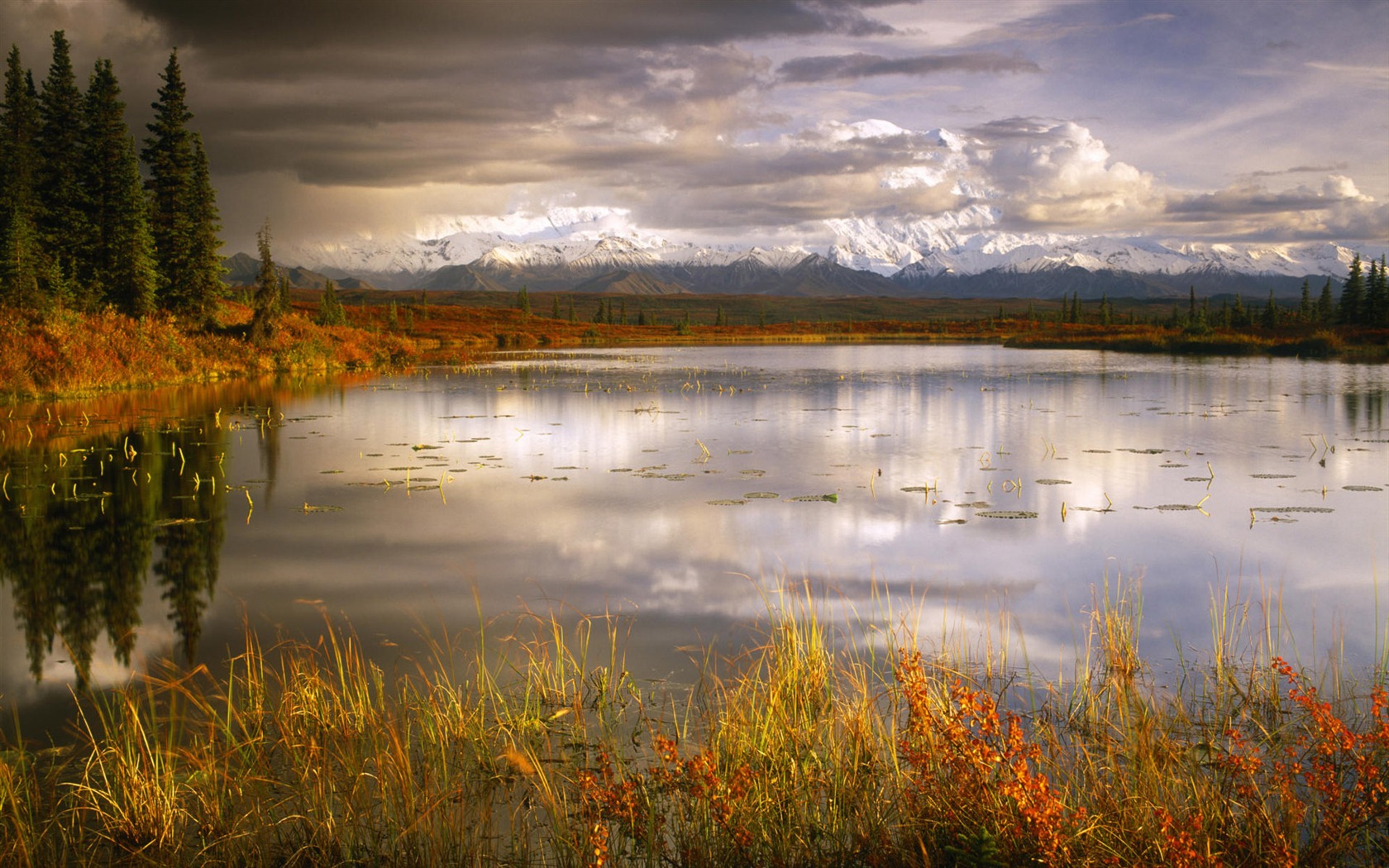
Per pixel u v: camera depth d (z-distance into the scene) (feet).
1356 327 248.11
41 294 128.26
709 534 42.57
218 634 29.66
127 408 101.04
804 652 24.53
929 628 29.14
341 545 41.19
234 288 235.61
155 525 45.24
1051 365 178.50
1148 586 34.01
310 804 18.47
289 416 94.89
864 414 93.61
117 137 156.15
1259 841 15.23
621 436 78.02
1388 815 14.78
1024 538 41.34
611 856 16.53
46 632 30.14
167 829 17.42
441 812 17.53
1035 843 14.65
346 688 23.15
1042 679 24.77
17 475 59.62
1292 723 21.49
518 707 23.27
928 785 16.26
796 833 16.66
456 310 432.25
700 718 22.25
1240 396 108.88
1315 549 39.06
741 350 274.16
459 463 64.44
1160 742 18.90
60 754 21.38
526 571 36.60
